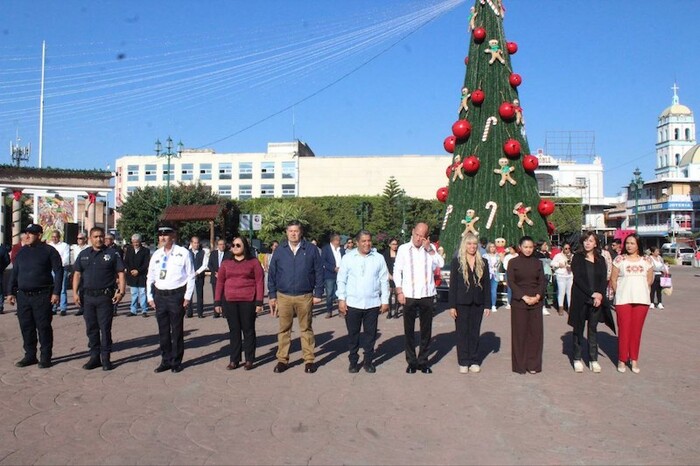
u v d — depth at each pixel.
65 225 20.47
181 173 84.44
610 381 7.49
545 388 7.12
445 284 16.53
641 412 6.13
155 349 9.54
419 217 59.19
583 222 71.19
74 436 5.29
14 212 27.89
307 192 82.12
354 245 15.42
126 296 18.30
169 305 7.93
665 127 93.25
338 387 7.16
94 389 6.97
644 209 68.25
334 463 4.70
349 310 7.98
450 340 10.67
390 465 4.67
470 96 17.86
